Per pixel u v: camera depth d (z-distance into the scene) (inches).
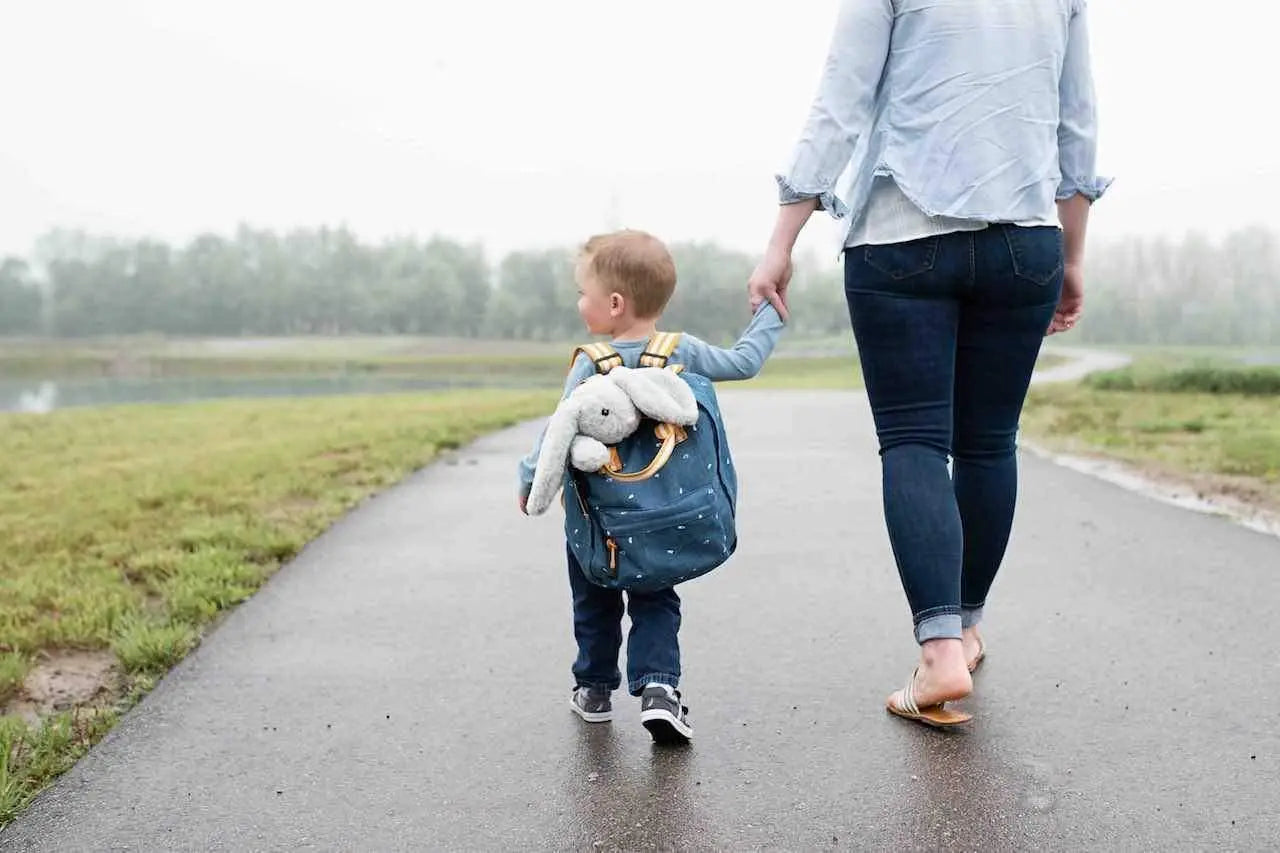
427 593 161.3
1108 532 198.5
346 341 3270.2
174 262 3415.4
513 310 3388.3
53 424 543.2
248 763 99.7
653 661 99.9
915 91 96.0
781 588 159.0
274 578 171.8
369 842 84.4
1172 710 107.7
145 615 148.9
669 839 83.3
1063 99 102.6
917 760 96.4
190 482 273.9
